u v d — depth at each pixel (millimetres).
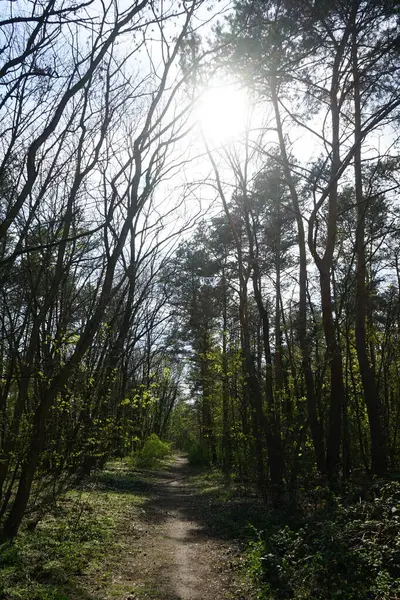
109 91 8594
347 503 11016
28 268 9680
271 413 14492
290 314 20156
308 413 14156
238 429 17938
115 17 6668
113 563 8984
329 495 11953
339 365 14680
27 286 10531
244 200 16188
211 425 29938
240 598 7410
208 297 26016
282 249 20438
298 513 12086
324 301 14602
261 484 14703
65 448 9859
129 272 12812
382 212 16688
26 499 8859
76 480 10570
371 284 18781
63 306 11727
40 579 7543
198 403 36125
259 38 7738
